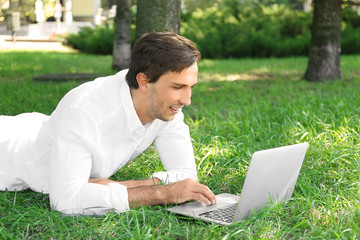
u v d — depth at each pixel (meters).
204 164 3.92
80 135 2.64
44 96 7.21
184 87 2.52
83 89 2.74
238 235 2.50
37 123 3.14
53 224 2.59
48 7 22.30
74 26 22.77
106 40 17.23
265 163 2.59
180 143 3.17
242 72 11.96
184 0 25.09
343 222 2.79
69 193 2.63
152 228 2.58
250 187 2.57
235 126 5.09
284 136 4.72
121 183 2.96
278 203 2.84
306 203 3.00
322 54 9.75
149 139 3.00
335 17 9.67
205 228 2.59
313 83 9.40
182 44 2.49
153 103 2.59
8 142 3.05
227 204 2.93
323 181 3.52
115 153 2.82
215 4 22.17
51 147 2.93
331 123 5.23
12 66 11.63
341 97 6.95
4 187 3.08
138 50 2.55
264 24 17.55
